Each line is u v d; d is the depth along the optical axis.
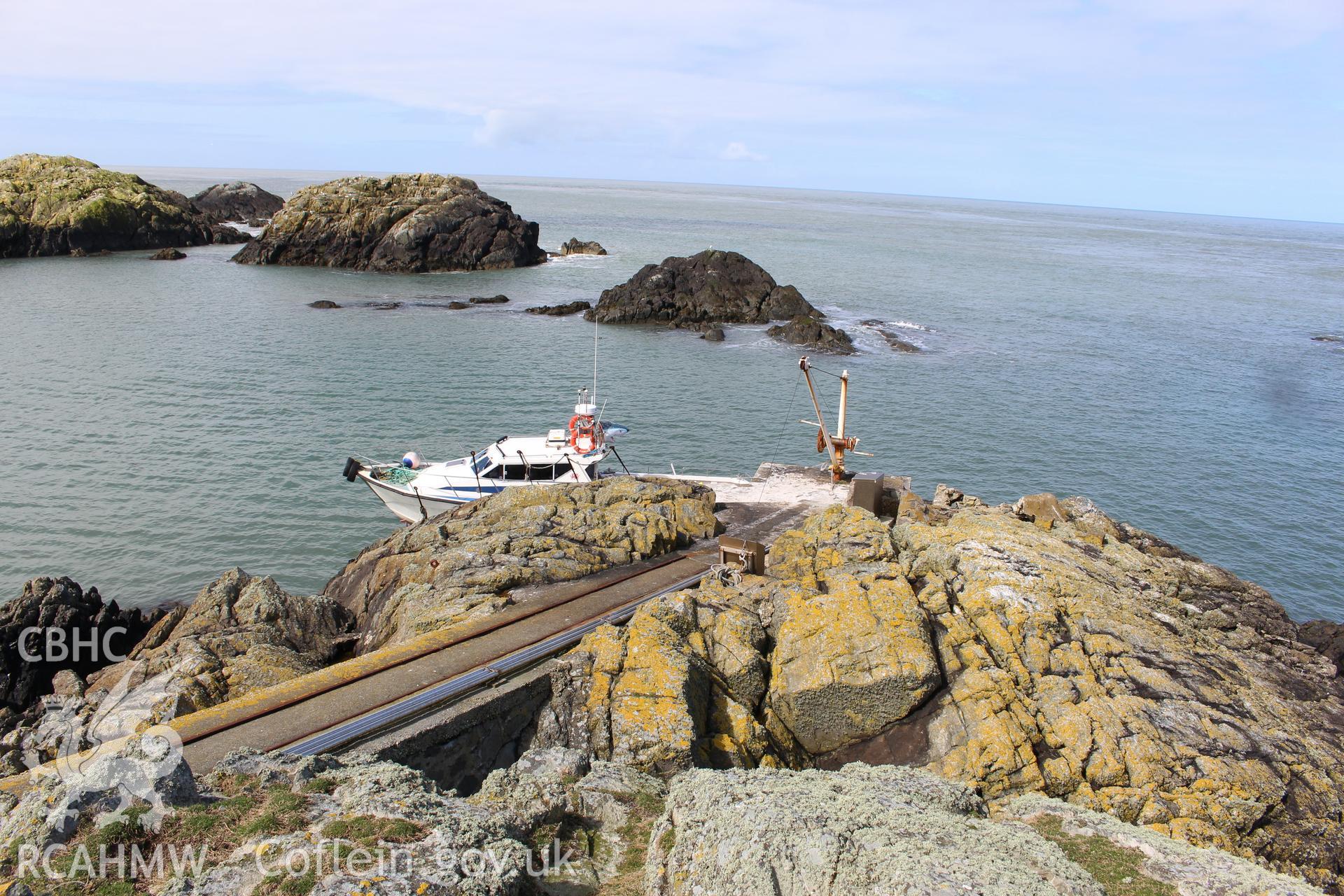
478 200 108.19
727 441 44.41
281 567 30.52
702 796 10.51
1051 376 61.59
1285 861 13.59
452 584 19.84
